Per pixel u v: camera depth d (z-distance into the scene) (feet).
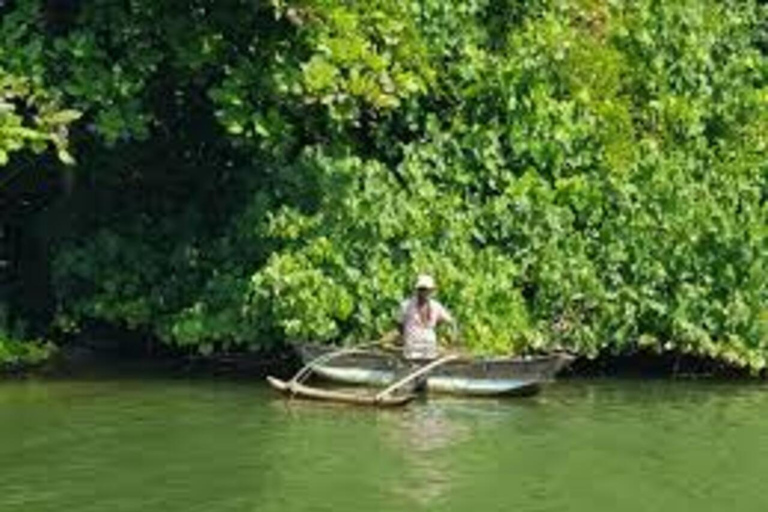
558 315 62.85
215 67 61.11
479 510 41.22
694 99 69.00
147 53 59.26
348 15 59.16
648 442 50.11
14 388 57.47
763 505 42.19
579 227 64.23
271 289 59.82
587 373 64.39
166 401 55.52
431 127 63.93
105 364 63.16
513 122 64.59
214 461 46.16
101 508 40.68
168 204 65.77
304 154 62.13
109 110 58.65
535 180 63.82
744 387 61.46
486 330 61.16
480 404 56.70
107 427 50.70
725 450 49.03
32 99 56.59
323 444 48.80
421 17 64.44
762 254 63.77
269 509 40.83
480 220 63.36
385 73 59.00
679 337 62.44
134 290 63.05
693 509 41.65
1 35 57.77
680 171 65.51
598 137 65.26
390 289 60.39
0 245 66.28
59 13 61.62
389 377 58.59
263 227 61.05
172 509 40.70
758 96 69.51
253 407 54.70
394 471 45.21
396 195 61.87
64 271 63.57
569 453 48.21
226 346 61.00
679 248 63.67
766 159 68.54
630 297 62.95
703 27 70.38
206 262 63.00
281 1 57.16
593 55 66.85
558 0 68.80
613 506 41.86
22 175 66.28
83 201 65.67
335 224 60.80
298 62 58.65
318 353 58.75
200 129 65.57
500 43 67.05
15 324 63.10
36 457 46.29
